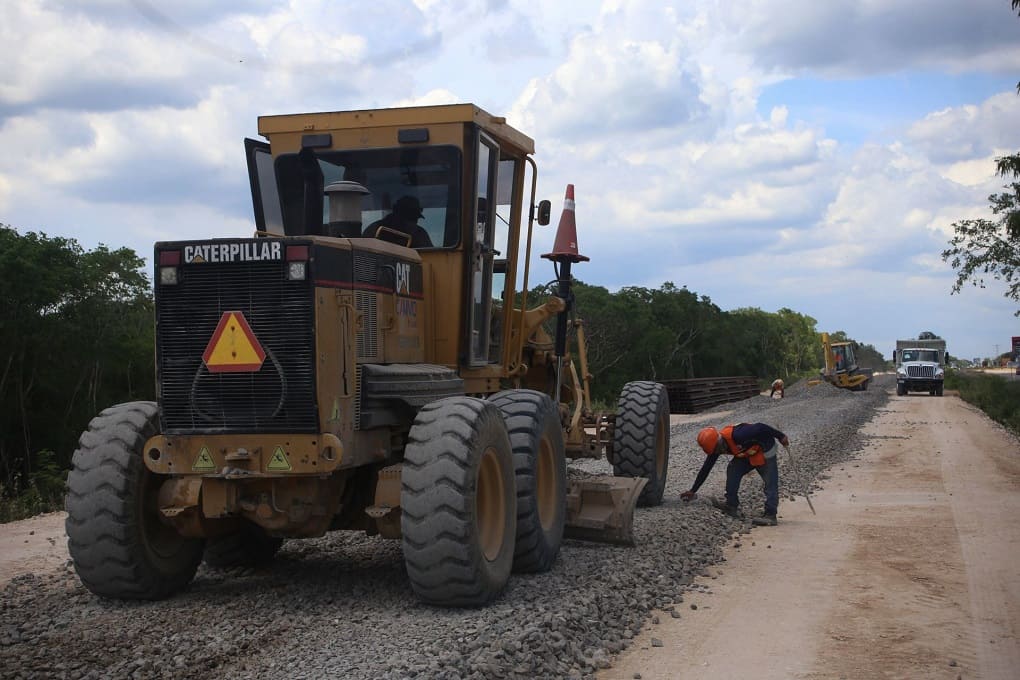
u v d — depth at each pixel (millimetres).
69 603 6516
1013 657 5750
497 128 7922
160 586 6480
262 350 5969
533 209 8875
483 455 6219
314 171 7598
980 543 9375
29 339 24797
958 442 21891
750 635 6176
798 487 13594
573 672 5238
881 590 7422
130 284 28625
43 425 25453
